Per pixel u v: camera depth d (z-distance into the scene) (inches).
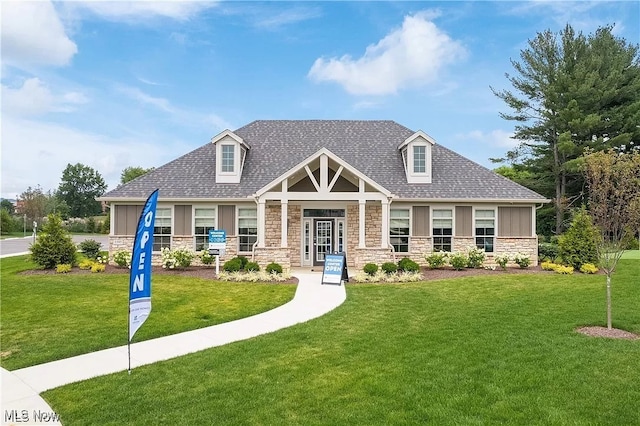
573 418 218.7
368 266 690.8
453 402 237.9
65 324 421.7
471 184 853.8
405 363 299.6
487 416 222.1
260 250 741.3
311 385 265.6
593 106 1323.8
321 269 816.3
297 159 900.0
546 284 596.4
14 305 497.4
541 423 214.2
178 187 846.5
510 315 430.9
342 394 252.1
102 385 273.9
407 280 663.8
